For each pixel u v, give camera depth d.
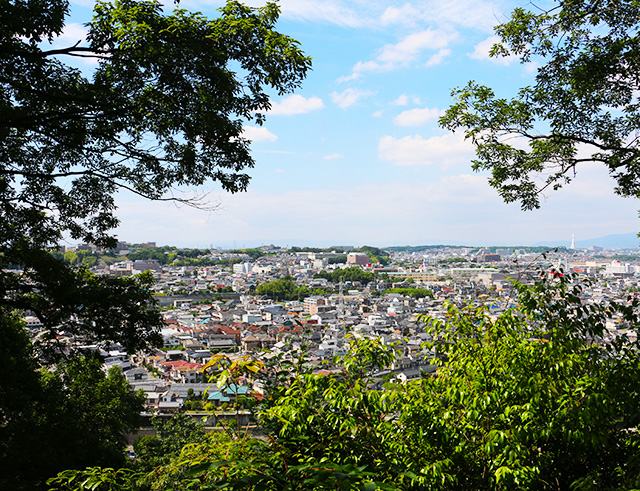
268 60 9.96
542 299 5.76
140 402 31.39
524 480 4.45
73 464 15.16
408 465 4.46
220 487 3.08
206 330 102.38
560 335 5.24
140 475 3.90
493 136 11.96
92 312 13.05
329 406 4.84
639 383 5.05
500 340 5.22
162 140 11.99
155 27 9.38
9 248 13.19
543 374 5.03
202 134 10.95
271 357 5.61
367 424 4.76
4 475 12.79
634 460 4.52
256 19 9.98
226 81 10.06
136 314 13.62
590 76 10.20
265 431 4.75
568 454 5.18
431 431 4.68
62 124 11.17
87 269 14.54
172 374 72.69
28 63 10.48
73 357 15.45
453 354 5.25
